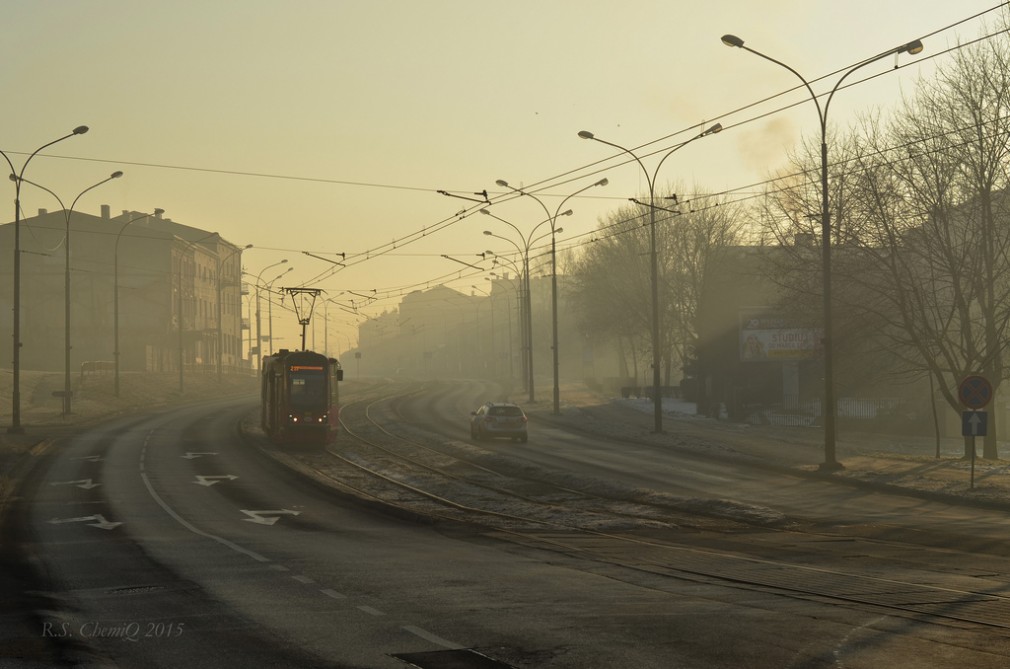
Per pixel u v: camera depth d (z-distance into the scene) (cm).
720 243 6669
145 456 3644
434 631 911
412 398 7981
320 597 1117
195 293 10350
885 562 1459
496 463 3391
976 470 2970
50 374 7456
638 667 768
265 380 4400
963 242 3459
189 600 1106
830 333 3038
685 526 1984
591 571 1338
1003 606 1061
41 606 1075
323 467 3325
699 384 6266
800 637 877
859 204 3703
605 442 4356
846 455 3588
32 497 2536
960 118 3409
